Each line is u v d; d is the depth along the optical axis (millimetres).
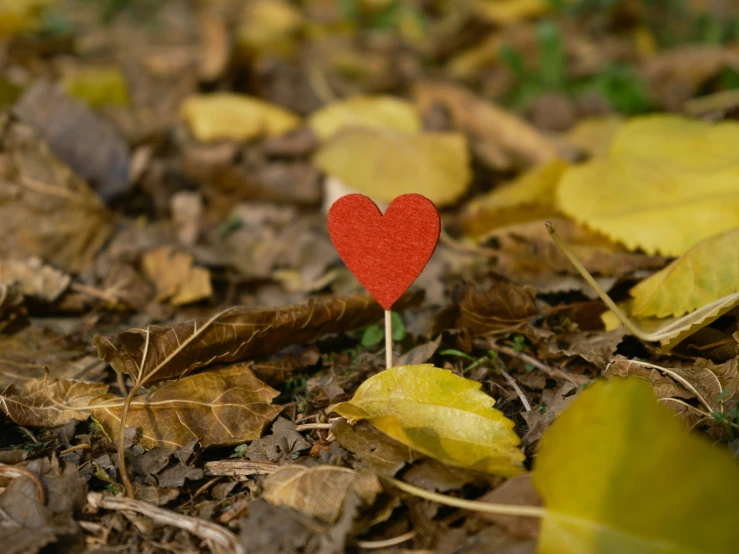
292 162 596
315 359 429
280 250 512
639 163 482
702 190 462
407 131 592
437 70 839
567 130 679
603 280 440
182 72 742
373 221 396
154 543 371
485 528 367
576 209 469
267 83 743
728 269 411
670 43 829
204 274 473
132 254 488
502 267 465
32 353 433
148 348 396
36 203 496
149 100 708
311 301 417
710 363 405
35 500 373
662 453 352
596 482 355
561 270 450
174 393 400
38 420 400
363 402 391
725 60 688
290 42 821
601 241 465
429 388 388
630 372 402
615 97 693
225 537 366
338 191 549
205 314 469
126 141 596
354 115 615
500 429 379
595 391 362
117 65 773
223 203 562
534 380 416
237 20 847
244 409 401
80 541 370
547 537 354
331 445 393
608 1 842
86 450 393
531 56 814
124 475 378
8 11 772
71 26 926
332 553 358
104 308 470
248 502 378
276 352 422
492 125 640
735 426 379
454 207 547
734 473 347
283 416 408
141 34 948
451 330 426
